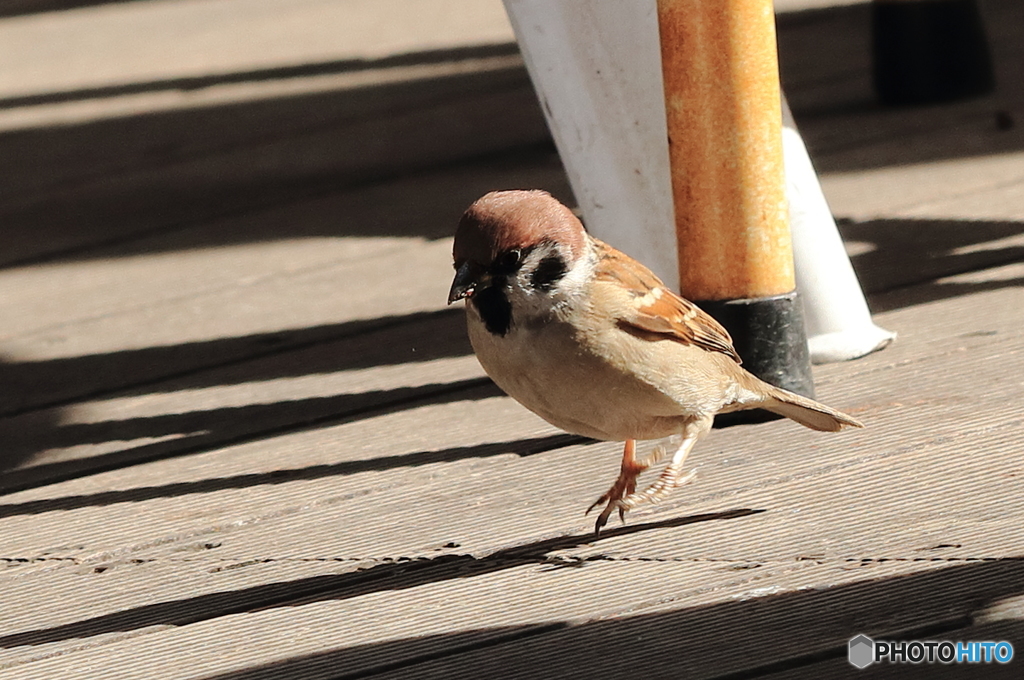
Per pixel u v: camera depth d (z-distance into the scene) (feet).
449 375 31.22
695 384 20.72
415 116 62.08
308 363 33.19
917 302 32.04
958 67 52.70
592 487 23.95
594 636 18.17
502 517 22.95
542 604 19.38
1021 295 31.42
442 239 42.98
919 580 18.54
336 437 28.02
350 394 30.63
